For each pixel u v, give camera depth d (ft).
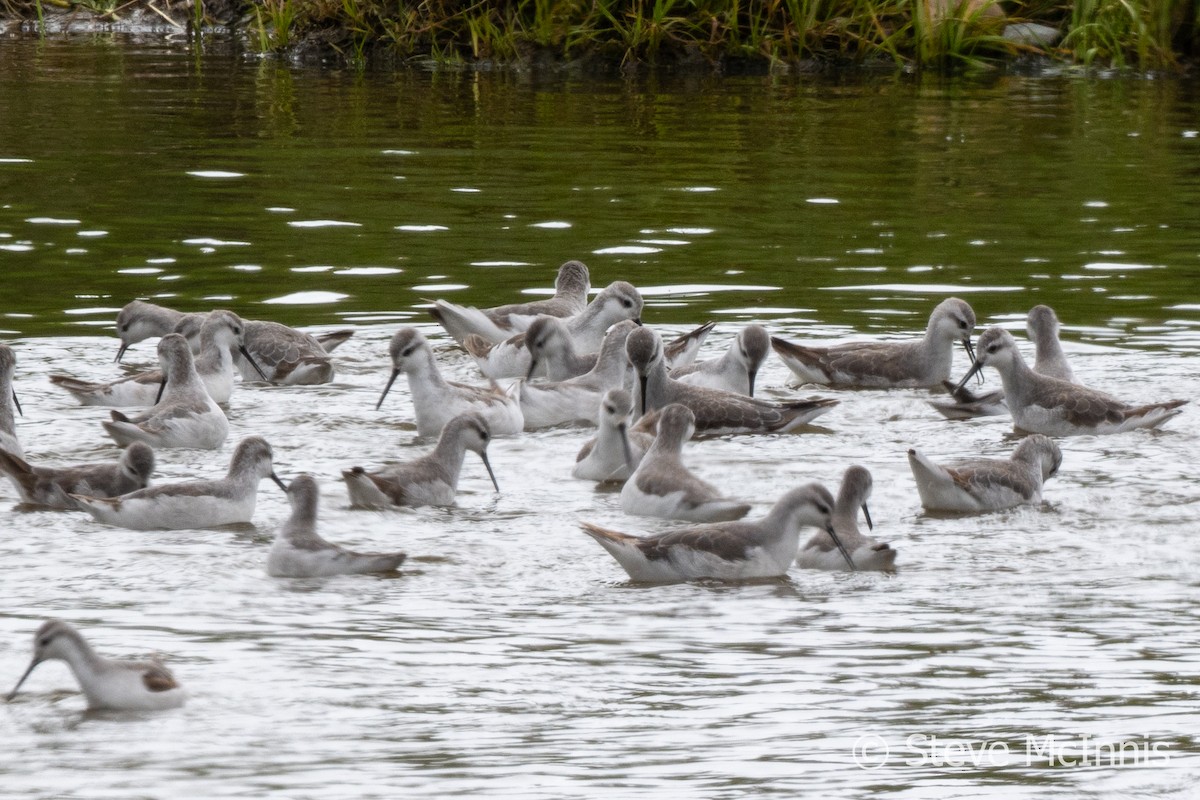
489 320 73.20
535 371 71.46
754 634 42.42
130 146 110.83
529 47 144.25
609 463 56.75
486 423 54.90
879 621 43.37
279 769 34.71
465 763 35.01
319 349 70.08
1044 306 67.77
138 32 158.30
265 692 38.52
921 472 52.29
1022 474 53.52
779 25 145.38
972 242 89.45
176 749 35.68
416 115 123.03
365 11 146.10
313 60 146.72
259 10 148.36
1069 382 63.26
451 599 44.96
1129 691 38.81
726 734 36.52
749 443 61.57
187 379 60.80
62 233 89.92
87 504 50.65
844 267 85.15
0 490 55.01
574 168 106.42
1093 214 94.84
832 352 70.49
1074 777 34.63
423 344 61.52
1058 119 122.72
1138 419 61.93
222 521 51.52
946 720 37.22
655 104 127.85
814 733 36.58
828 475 56.85
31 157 106.73
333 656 40.65
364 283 82.48
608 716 37.42
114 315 76.69
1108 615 43.68
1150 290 80.59
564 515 52.90
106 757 35.29
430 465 54.08
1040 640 41.88
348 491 53.21
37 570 46.75
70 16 158.81
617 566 48.11
